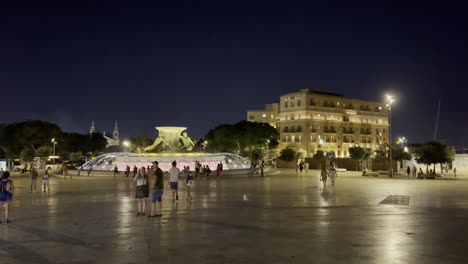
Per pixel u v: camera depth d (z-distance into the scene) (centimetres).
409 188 2769
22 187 2908
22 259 832
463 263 795
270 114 12144
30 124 7962
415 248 917
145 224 1237
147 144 11500
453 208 1636
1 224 1245
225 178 4144
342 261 808
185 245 949
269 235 1063
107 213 1485
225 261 811
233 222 1271
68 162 7838
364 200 1953
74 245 953
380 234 1076
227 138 8750
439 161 5006
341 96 11812
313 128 10500
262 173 4491
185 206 1700
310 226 1198
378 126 11956
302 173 5538
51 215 1438
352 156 6925
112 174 4341
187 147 5584
